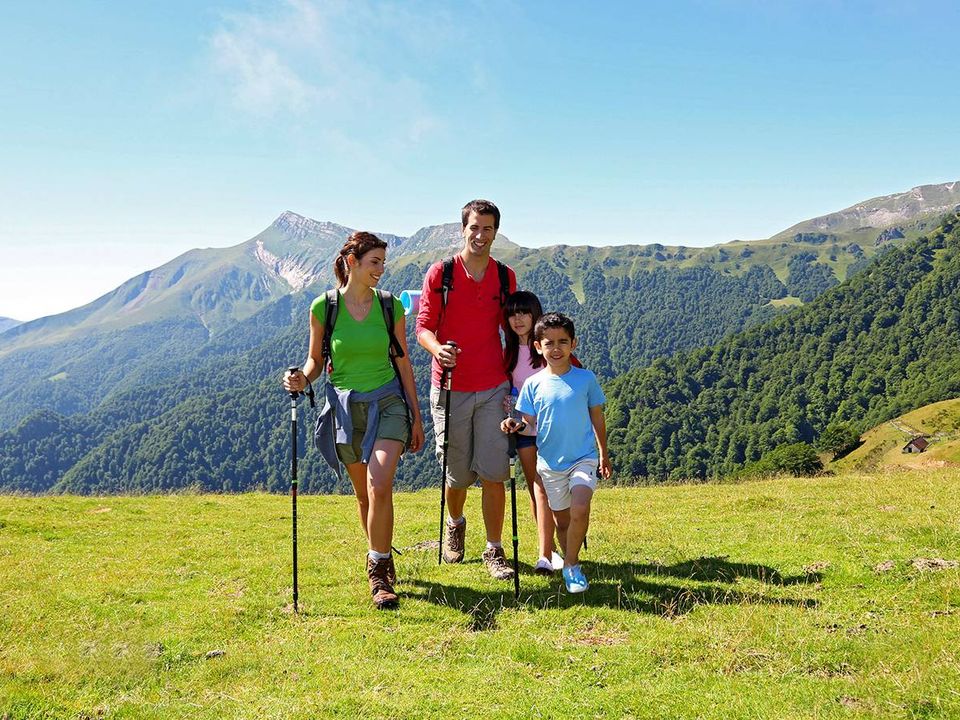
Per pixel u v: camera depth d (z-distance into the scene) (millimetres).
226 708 4305
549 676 4691
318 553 8555
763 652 4844
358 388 6414
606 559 7477
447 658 5035
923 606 5586
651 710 4082
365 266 6316
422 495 15023
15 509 11797
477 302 6883
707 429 191125
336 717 4105
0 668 4914
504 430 6324
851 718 3783
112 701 4492
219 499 14188
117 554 8750
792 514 9414
